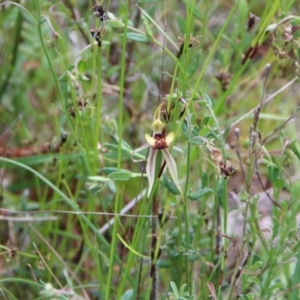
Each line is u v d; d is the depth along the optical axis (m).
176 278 0.68
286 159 0.64
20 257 0.75
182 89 0.63
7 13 0.77
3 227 0.79
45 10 0.76
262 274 0.63
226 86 0.77
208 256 0.70
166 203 0.66
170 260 0.67
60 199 0.74
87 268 0.76
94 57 0.71
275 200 0.64
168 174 0.63
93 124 0.71
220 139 0.61
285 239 0.60
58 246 0.80
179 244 0.67
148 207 0.62
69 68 0.65
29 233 0.76
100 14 0.62
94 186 0.63
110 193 0.76
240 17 0.74
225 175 0.61
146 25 0.63
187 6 0.63
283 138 0.63
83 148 0.71
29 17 0.64
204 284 0.67
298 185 0.63
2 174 0.79
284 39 0.64
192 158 0.74
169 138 0.57
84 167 0.72
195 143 0.61
